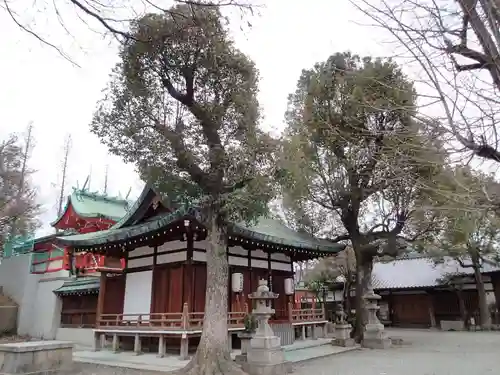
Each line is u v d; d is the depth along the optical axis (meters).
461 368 11.49
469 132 3.48
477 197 3.48
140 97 10.62
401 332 26.89
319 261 28.94
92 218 24.84
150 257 15.89
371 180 17.08
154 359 13.03
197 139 11.09
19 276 26.53
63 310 23.11
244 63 11.03
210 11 6.52
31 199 25.19
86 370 11.69
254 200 10.40
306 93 17.53
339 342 16.78
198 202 11.52
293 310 17.47
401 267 35.44
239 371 9.93
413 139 3.76
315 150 18.08
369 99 4.50
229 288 15.62
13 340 22.06
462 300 29.30
